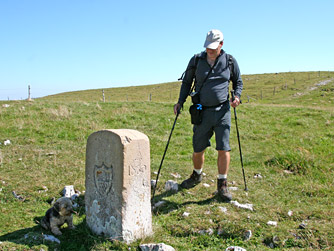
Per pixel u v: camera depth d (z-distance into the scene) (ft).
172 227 15.11
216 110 17.53
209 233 14.65
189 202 17.75
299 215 15.83
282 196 18.98
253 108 58.75
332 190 19.44
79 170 23.61
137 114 48.08
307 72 227.40
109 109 50.72
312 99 124.47
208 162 28.73
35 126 38.50
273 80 200.75
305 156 25.96
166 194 19.03
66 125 39.93
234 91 17.88
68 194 19.38
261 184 21.33
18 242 12.89
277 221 15.52
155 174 22.67
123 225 13.05
